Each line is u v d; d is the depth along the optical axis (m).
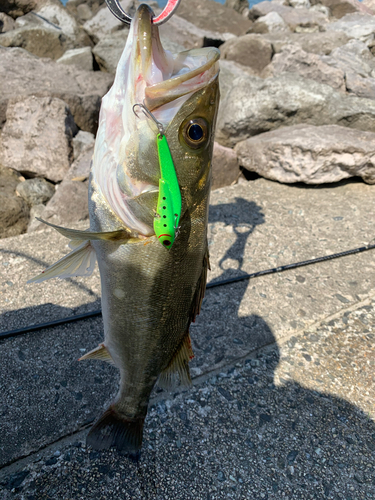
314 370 0.54
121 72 0.28
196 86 0.27
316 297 0.67
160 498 0.39
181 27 2.04
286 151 1.04
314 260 0.75
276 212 0.93
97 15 1.99
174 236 0.27
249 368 0.53
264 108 1.17
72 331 0.57
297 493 0.40
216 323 0.60
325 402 0.50
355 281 0.71
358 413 0.49
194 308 0.35
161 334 0.33
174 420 0.46
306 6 2.84
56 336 0.56
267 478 0.41
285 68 1.50
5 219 0.96
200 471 0.41
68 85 1.41
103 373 0.51
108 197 0.29
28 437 0.43
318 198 1.01
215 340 0.57
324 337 0.59
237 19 2.61
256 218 0.90
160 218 0.26
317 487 0.41
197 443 0.44
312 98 1.15
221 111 1.25
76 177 1.07
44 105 1.17
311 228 0.87
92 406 0.47
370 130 1.16
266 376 0.53
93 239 0.29
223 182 1.16
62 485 0.39
